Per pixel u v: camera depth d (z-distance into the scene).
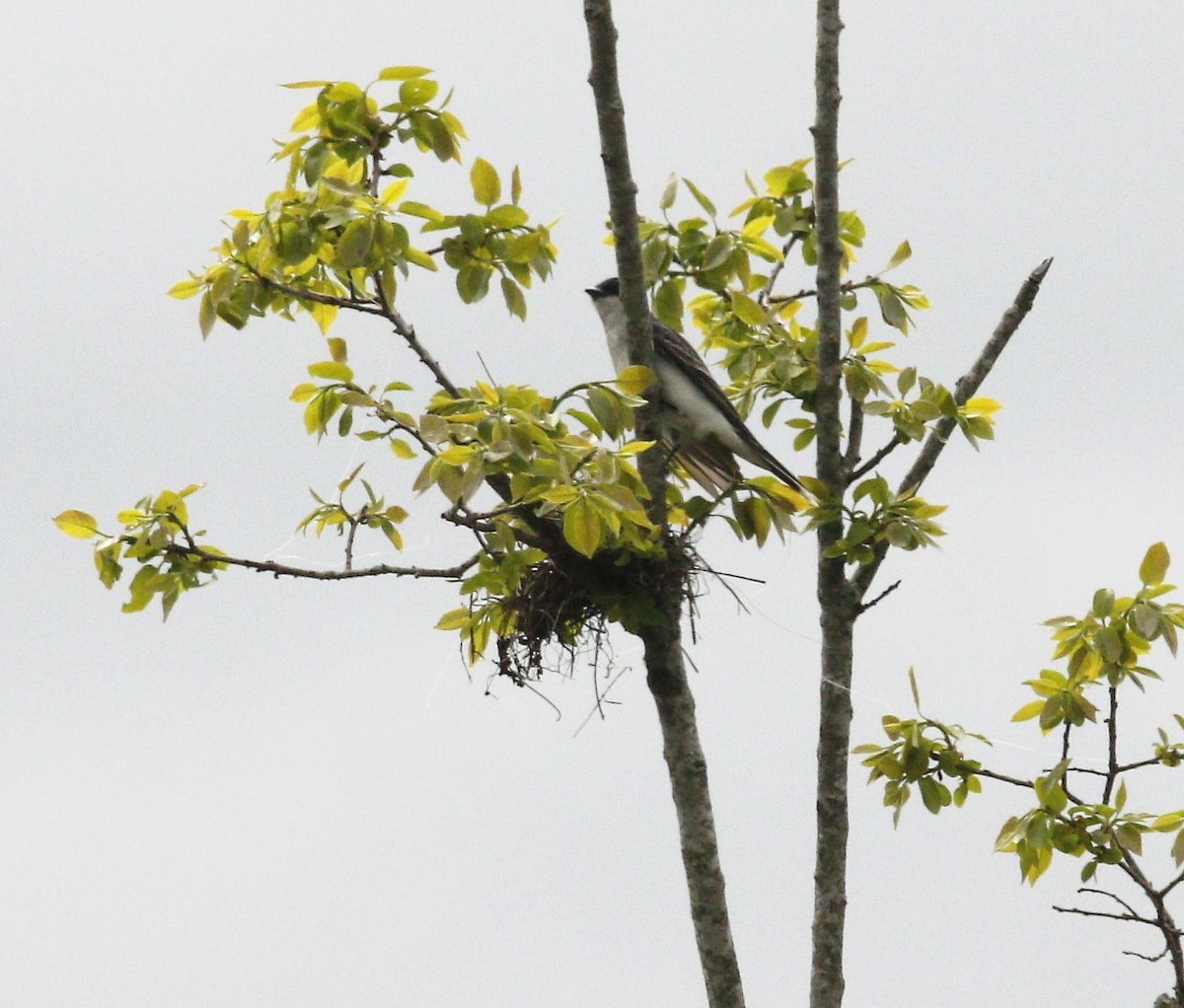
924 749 11.54
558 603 11.30
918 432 11.83
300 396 10.55
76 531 10.96
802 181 12.93
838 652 12.00
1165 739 11.16
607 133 11.03
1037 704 11.27
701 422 13.12
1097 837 10.75
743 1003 10.93
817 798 11.98
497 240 10.54
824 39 12.27
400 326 10.67
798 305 13.60
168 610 10.94
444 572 10.95
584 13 11.01
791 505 11.53
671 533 11.28
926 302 12.88
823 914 11.78
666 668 11.16
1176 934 10.58
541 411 9.70
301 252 10.44
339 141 10.80
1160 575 10.93
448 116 10.77
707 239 12.77
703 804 11.15
